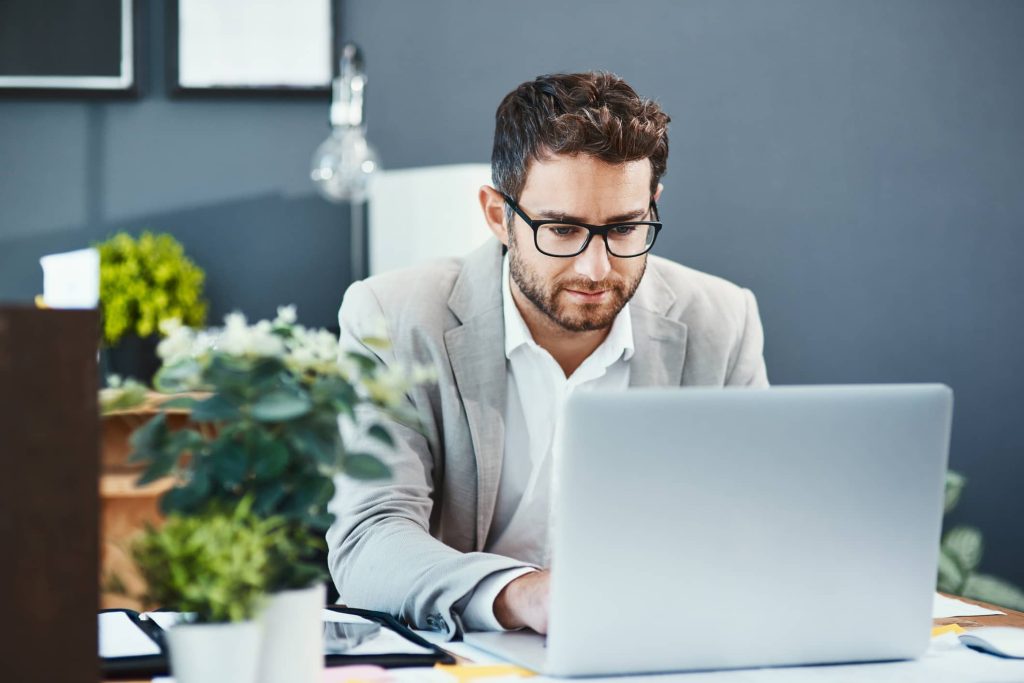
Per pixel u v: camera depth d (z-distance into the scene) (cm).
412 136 379
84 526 91
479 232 330
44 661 90
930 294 396
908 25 392
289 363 101
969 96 394
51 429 90
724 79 387
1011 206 396
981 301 397
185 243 371
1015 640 129
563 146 151
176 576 92
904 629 123
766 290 391
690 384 178
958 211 396
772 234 390
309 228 375
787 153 390
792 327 392
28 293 365
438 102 379
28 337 89
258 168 374
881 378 395
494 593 130
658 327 177
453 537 167
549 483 171
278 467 98
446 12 378
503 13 380
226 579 92
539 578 129
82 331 91
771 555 116
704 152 387
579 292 157
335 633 126
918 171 394
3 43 361
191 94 369
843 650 121
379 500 151
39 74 363
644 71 385
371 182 341
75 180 367
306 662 100
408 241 335
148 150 370
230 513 98
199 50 370
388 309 171
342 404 99
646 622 114
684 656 116
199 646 93
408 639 126
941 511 121
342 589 147
